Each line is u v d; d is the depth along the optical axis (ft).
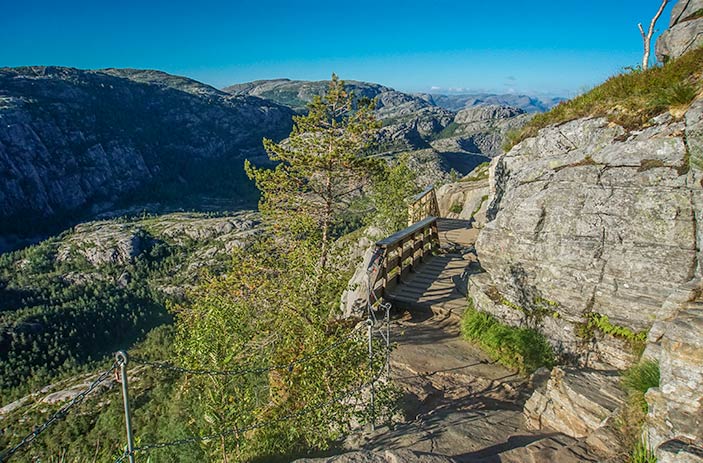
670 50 28.60
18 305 421.18
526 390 22.03
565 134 28.22
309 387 22.62
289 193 57.57
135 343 357.41
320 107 57.52
